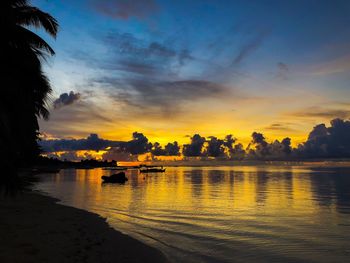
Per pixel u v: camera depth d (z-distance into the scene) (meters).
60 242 12.82
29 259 10.27
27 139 16.06
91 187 52.03
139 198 34.66
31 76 14.80
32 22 15.94
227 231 17.16
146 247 13.05
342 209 27.03
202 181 75.12
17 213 19.80
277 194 41.28
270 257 12.52
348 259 12.42
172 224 18.91
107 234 15.03
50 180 72.50
